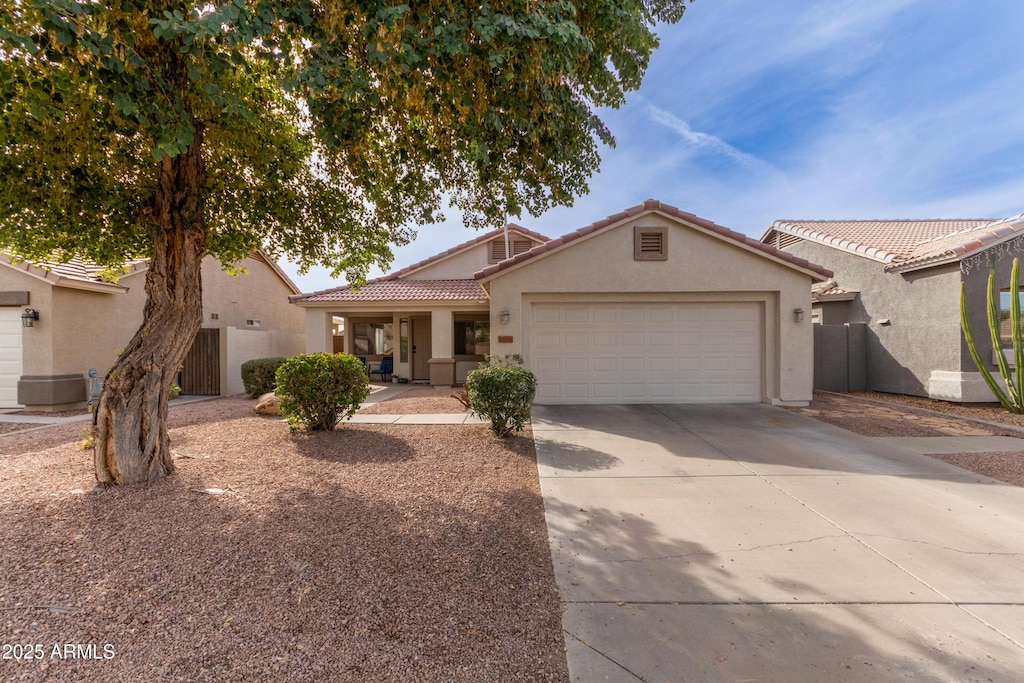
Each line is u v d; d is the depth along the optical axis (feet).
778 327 35.12
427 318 60.85
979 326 36.47
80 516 12.97
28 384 35.12
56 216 16.99
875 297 45.37
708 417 30.76
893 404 36.60
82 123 14.03
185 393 44.65
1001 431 26.81
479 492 16.49
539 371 35.83
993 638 8.94
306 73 12.32
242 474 17.26
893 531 13.66
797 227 57.11
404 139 19.13
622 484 17.72
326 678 7.70
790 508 15.40
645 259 34.76
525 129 16.81
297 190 22.22
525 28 12.75
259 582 10.30
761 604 10.11
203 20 10.33
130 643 8.40
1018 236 35.81
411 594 10.18
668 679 7.91
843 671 8.08
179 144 12.46
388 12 11.80
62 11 9.98
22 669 7.73
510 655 8.43
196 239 17.34
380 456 20.71
